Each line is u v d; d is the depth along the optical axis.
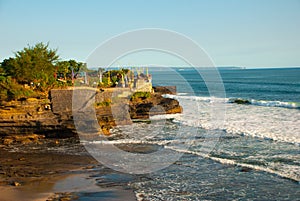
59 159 16.41
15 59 35.28
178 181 12.77
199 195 11.27
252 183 12.36
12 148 19.55
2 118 22.08
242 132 22.00
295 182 12.30
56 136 22.20
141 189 11.84
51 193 11.27
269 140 19.53
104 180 12.87
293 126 23.86
